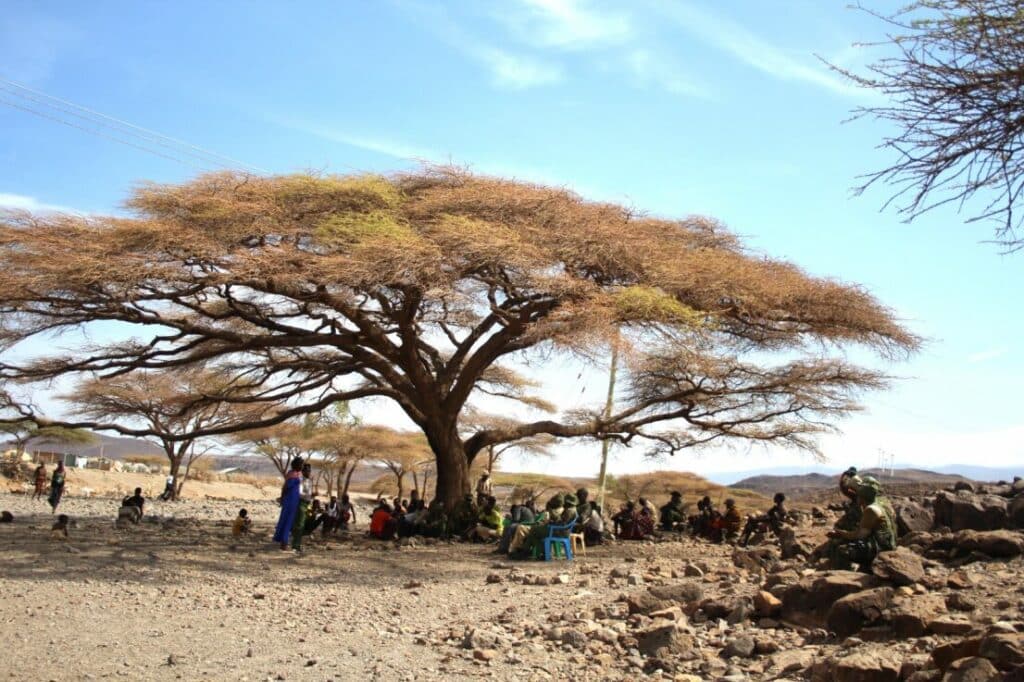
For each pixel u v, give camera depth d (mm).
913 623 8531
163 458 78438
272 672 9086
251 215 20562
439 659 9680
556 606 12609
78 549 17609
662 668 8844
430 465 57906
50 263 19016
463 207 22156
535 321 22453
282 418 24797
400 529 23906
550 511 18844
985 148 6105
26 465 51500
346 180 22156
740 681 8133
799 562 13820
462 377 24969
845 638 9016
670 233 24641
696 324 20500
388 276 19656
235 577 15516
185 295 21000
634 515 23375
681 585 11648
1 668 8836
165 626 11266
